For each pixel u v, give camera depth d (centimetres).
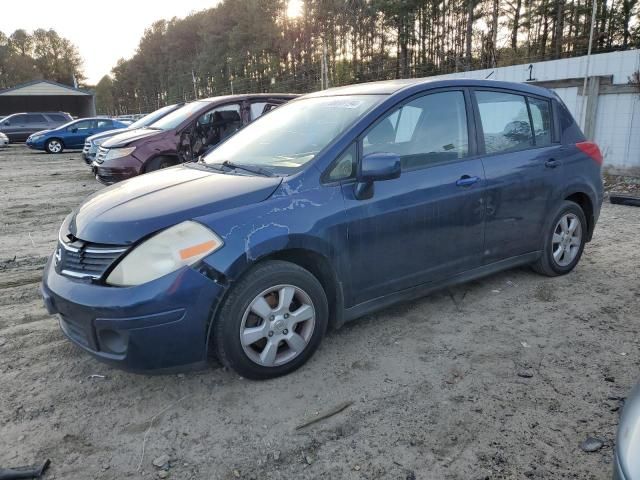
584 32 3253
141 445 258
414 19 4288
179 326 267
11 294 464
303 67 4772
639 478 148
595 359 326
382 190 334
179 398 296
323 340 357
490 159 392
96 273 273
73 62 10188
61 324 303
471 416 272
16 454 252
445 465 239
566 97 1029
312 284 309
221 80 6281
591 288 441
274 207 295
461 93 388
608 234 611
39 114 2702
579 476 229
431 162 363
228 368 302
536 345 345
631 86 916
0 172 1453
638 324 373
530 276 471
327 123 357
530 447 248
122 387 309
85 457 250
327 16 4516
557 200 440
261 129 411
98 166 870
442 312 399
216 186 309
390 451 249
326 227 308
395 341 355
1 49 9744
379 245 335
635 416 170
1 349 357
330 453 249
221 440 260
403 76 4169
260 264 292
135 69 9656
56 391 306
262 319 295
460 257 382
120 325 259
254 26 5300
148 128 923
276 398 292
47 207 899
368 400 288
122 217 282
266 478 234
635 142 930
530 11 3606
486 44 3788
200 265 268
